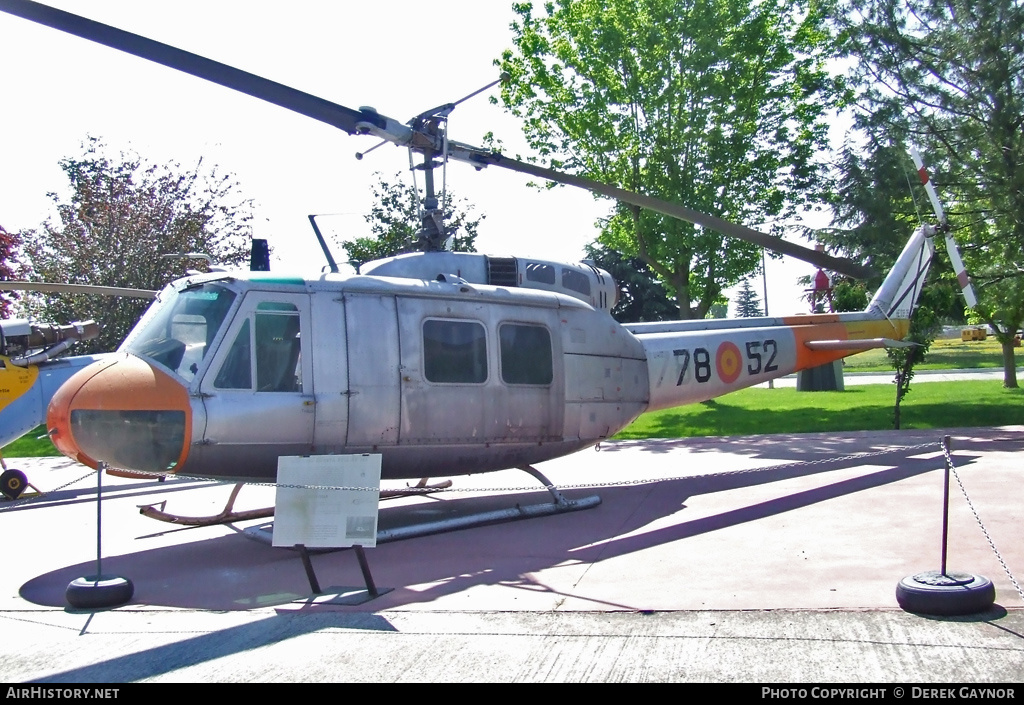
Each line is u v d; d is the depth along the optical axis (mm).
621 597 6090
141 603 6590
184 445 7590
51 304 24125
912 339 15867
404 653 5074
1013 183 14922
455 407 8930
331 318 8367
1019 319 23422
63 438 7535
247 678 4777
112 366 7773
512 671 4680
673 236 20844
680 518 8969
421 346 8781
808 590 5973
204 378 7715
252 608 6289
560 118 21656
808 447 14141
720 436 16766
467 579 6863
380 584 6852
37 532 9859
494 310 9383
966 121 16125
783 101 21703
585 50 21266
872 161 17891
